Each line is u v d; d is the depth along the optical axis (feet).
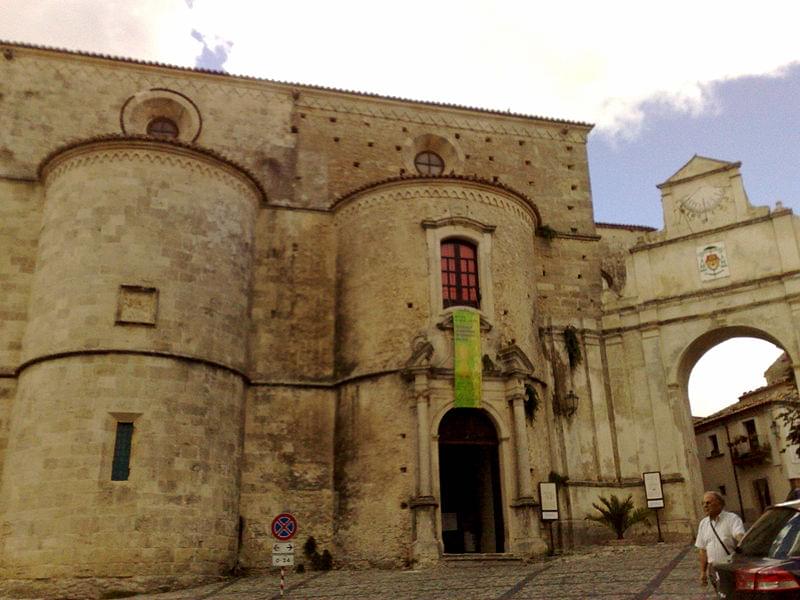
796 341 91.81
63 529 67.41
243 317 84.58
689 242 102.17
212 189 84.07
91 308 74.59
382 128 104.37
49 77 92.38
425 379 80.53
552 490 83.20
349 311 89.56
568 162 112.06
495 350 85.40
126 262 76.74
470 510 93.81
